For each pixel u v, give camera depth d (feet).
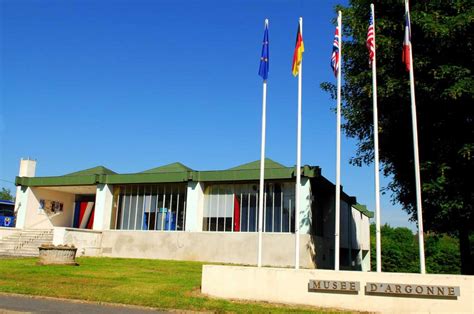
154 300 43.29
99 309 39.70
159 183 103.55
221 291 47.01
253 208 94.58
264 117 51.90
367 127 75.46
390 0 66.18
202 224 98.48
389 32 67.05
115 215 107.86
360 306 41.86
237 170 93.91
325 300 43.19
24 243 101.30
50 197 125.70
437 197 61.72
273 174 90.43
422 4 65.10
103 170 119.96
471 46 61.11
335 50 52.08
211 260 92.99
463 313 39.01
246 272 46.60
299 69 51.96
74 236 98.17
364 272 42.55
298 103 51.19
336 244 46.91
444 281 40.06
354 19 70.08
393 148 72.95
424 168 63.57
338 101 50.39
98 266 71.20
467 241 67.26
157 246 98.89
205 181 98.02
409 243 214.69
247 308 41.37
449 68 59.47
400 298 40.96
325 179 93.45
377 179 47.19
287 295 44.62
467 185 62.80
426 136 67.31
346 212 119.44
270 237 88.99
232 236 92.58
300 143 50.24
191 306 41.47
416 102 65.21
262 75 52.90
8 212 123.13
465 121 63.72
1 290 47.19
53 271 61.93
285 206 91.25
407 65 49.42
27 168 126.52
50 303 41.96
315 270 44.29
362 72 67.97
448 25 59.62
